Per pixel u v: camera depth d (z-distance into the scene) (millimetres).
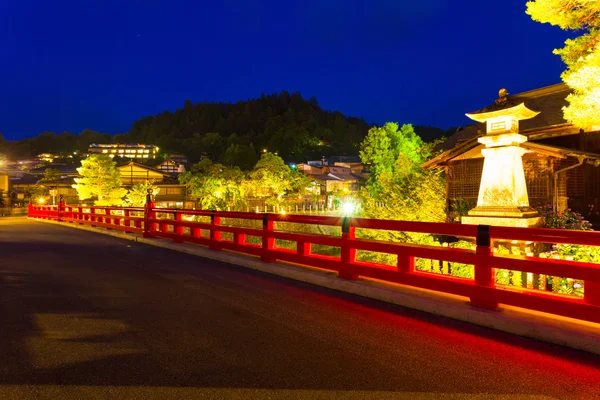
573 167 10750
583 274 3963
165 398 3031
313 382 3281
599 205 11695
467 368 3549
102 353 3859
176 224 11781
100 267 8555
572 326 4086
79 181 42969
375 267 6004
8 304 5590
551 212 9922
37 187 58000
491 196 7840
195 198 61656
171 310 5312
